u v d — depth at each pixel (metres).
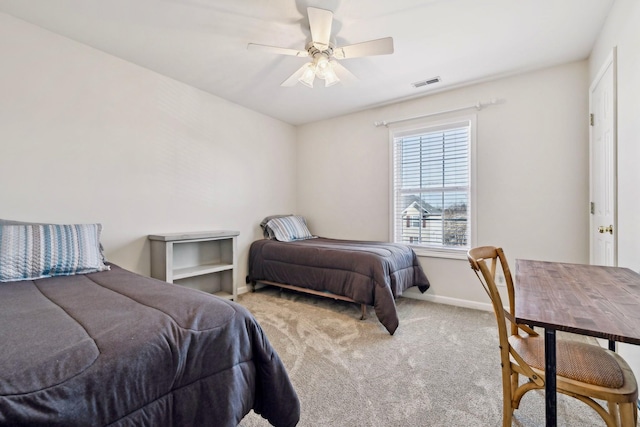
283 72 2.76
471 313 2.88
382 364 1.93
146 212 2.71
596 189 2.32
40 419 0.68
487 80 2.92
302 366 1.90
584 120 2.54
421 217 3.43
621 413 0.99
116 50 2.38
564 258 2.64
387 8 1.87
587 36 2.19
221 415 1.04
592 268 1.56
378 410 1.49
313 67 2.16
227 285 3.31
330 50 2.04
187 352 1.00
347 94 3.27
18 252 1.64
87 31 2.13
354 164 3.91
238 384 1.12
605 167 2.08
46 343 0.84
